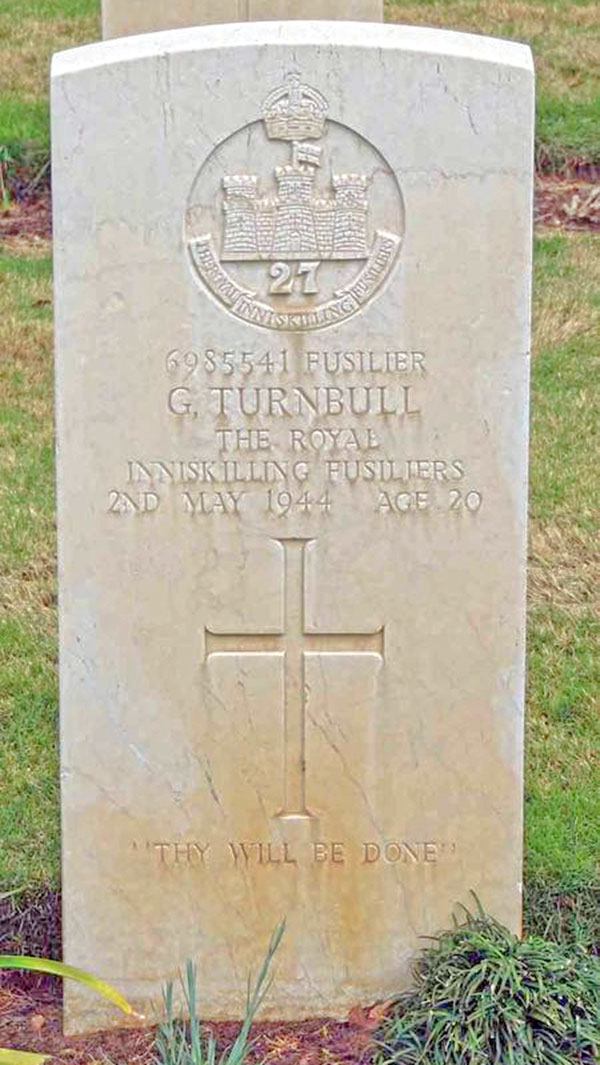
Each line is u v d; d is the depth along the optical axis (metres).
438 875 4.29
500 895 4.30
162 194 3.96
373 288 4.02
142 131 3.93
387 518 4.12
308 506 4.11
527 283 4.02
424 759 4.23
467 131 3.95
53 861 4.94
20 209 10.43
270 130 3.95
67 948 4.30
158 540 4.12
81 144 3.93
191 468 4.09
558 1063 3.91
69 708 4.19
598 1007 4.06
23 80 11.99
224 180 3.96
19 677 5.96
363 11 4.59
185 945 4.30
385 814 4.26
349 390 4.07
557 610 6.38
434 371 4.06
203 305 4.02
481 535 4.13
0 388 8.34
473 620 4.17
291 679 4.20
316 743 4.22
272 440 4.08
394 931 4.31
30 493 7.29
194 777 4.23
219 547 4.12
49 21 13.26
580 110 11.27
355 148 3.96
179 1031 4.18
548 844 4.98
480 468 4.10
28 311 9.11
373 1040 4.12
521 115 3.94
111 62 3.90
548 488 7.28
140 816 4.24
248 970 4.32
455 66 3.92
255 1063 4.07
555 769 5.43
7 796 5.31
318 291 4.02
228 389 4.06
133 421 4.06
